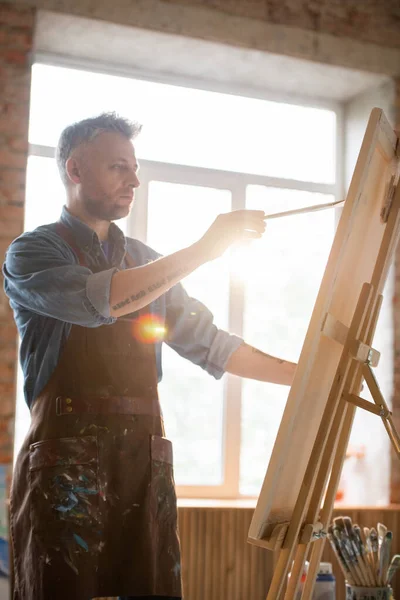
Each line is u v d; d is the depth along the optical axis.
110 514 1.82
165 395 4.03
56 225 2.01
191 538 3.51
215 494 4.02
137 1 3.71
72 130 2.03
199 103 4.19
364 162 1.57
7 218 3.43
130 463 1.86
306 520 1.67
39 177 3.83
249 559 3.56
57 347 1.88
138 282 1.75
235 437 4.08
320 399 1.73
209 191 4.15
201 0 3.85
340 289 1.65
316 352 1.59
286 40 3.98
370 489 4.11
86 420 1.84
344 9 4.12
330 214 4.39
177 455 4.01
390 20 4.21
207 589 3.50
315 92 4.36
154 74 4.11
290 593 1.69
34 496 1.81
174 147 4.12
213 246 1.79
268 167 4.29
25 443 1.88
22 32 3.52
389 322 4.11
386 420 1.71
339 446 1.84
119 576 1.81
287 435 1.53
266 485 1.53
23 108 3.49
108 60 4.00
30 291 1.83
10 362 3.38
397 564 3.04
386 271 1.86
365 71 4.13
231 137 4.23
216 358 2.14
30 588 1.78
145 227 4.01
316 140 4.42
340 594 3.71
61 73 3.94
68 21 3.64
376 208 1.75
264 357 2.15
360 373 1.82
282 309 4.27
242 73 4.15
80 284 1.77
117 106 4.03
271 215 1.82
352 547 3.03
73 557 1.76
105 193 2.00
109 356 1.91
